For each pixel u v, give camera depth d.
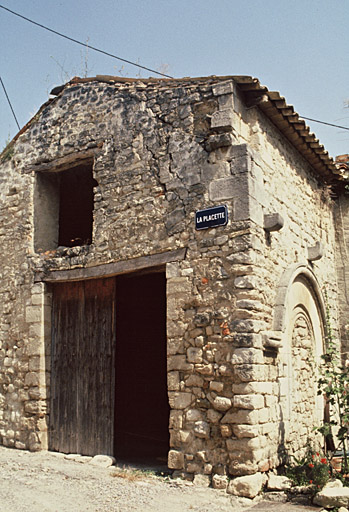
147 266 6.70
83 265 7.49
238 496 5.25
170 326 6.29
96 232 7.39
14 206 8.74
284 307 6.45
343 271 9.65
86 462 6.88
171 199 6.64
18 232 8.57
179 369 6.12
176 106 6.86
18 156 8.83
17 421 7.95
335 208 9.98
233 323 5.80
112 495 5.32
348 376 6.35
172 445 5.99
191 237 6.35
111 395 7.09
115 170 7.32
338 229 9.86
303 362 7.28
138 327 10.26
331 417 7.89
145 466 6.79
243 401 5.54
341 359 9.23
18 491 5.50
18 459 7.08
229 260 5.98
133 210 7.00
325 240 9.29
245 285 5.82
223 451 5.61
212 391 5.82
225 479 5.46
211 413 5.77
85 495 5.34
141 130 7.16
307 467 5.70
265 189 6.63
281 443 6.12
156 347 10.52
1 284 8.67
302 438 6.85
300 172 8.30
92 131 7.78
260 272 6.06
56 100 8.45
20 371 8.05
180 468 5.88
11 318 8.40
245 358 5.63
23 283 8.31
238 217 6.02
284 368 6.50
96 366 7.36
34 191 8.53
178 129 6.77
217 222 6.13
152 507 4.94
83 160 8.02
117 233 7.12
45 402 7.76
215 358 5.86
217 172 6.30
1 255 8.78
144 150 7.06
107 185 7.38
